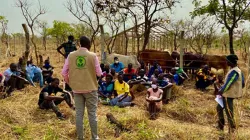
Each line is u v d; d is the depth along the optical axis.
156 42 19.08
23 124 5.72
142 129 5.44
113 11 15.55
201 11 15.14
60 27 24.38
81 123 4.57
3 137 5.08
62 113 6.24
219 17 15.22
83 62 4.42
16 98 7.37
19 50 26.38
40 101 6.69
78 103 4.56
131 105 7.72
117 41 18.31
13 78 8.23
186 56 12.97
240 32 19.77
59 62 19.02
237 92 5.30
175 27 20.42
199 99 8.68
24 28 9.80
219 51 29.06
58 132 5.32
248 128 6.22
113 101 7.61
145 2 14.41
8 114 5.97
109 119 5.82
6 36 22.94
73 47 8.53
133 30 16.09
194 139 5.34
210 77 10.33
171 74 9.76
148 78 9.80
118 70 10.33
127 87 7.87
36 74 9.67
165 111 7.23
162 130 5.59
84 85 4.43
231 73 5.28
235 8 14.54
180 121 6.73
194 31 20.19
